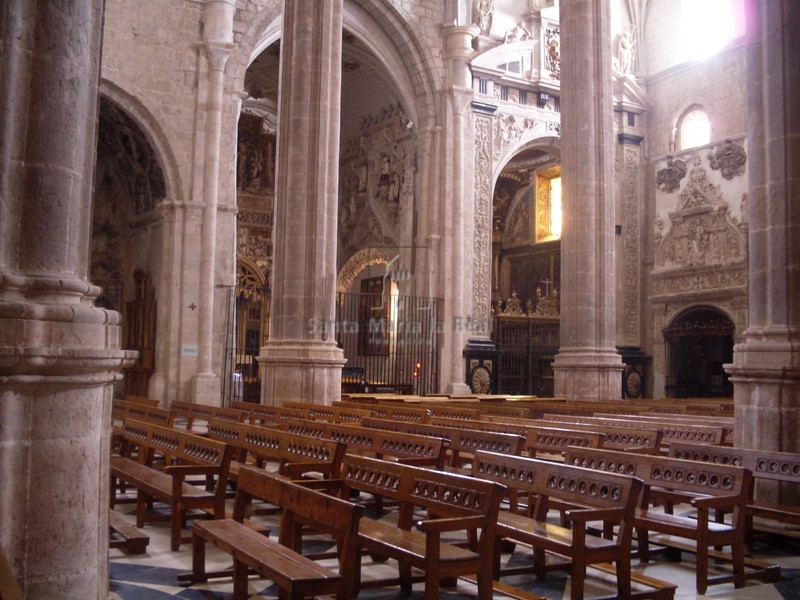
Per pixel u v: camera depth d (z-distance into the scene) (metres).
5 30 4.71
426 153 28.88
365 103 32.84
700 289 29.98
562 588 6.55
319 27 17.45
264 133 36.75
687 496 8.40
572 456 8.32
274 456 9.34
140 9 24.30
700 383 30.33
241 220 36.09
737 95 29.42
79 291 4.89
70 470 4.70
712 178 30.02
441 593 6.30
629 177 32.38
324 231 17.28
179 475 7.53
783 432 9.00
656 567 7.39
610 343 19.25
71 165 4.93
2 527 4.46
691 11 31.62
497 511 5.36
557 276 35.44
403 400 20.14
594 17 19.73
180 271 24.53
